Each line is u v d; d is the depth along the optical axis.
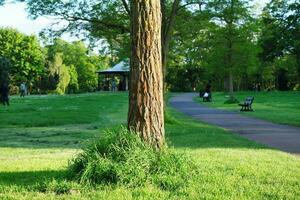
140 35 7.96
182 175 7.65
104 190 6.98
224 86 80.19
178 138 14.80
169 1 21.92
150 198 6.57
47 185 7.20
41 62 85.88
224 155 10.62
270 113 29.36
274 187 7.30
